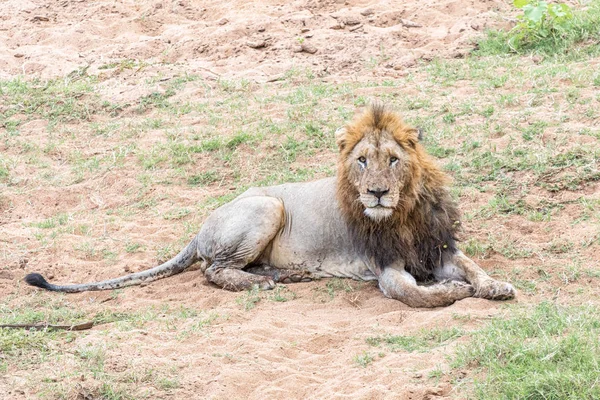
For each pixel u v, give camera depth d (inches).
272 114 690.2
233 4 911.0
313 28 839.1
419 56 762.8
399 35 801.6
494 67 709.9
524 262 472.4
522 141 588.4
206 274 493.0
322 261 487.5
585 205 510.3
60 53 856.3
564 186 533.3
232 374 373.1
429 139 609.9
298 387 364.5
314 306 451.8
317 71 758.5
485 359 353.7
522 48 744.3
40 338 412.2
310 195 498.0
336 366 380.8
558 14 742.5
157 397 361.1
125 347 400.2
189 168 641.6
